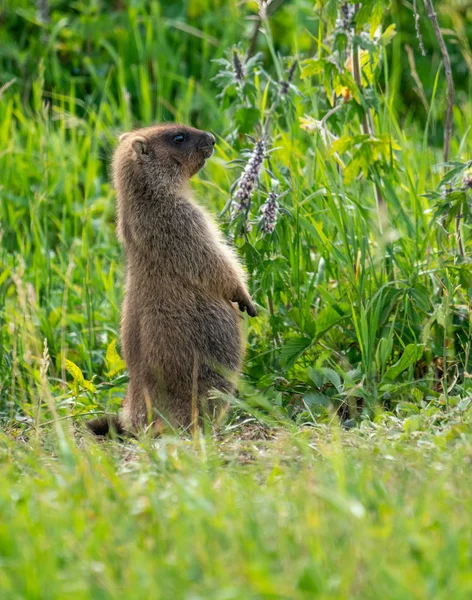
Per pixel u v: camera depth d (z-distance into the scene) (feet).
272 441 28.07
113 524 19.40
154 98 56.03
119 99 54.80
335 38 35.81
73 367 35.86
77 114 56.65
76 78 56.29
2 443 29.30
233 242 36.58
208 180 46.96
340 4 35.06
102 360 40.19
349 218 35.73
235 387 33.71
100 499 20.72
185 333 33.09
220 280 34.14
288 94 39.37
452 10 53.11
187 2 59.16
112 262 42.24
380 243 36.42
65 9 60.29
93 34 57.16
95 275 43.60
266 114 39.99
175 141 35.88
